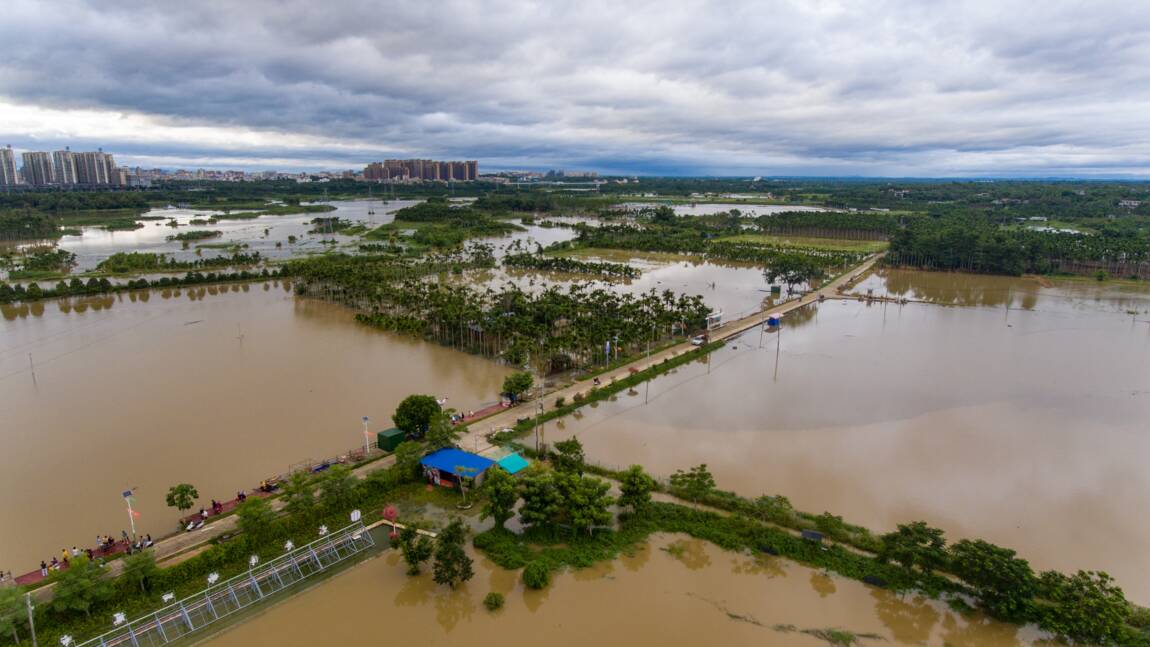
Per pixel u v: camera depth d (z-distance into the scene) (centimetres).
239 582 7762
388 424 12412
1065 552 8456
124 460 10975
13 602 6662
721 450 11312
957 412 13062
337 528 8912
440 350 17412
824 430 12162
